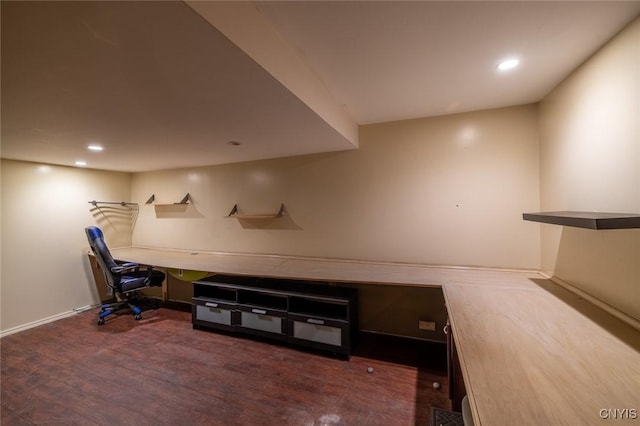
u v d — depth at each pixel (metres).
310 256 3.39
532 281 2.23
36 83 1.43
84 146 2.79
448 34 1.43
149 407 2.00
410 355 2.62
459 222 2.71
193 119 2.04
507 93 2.22
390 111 2.61
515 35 1.45
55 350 2.82
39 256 3.61
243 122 2.12
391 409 1.94
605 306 1.56
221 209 3.96
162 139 2.60
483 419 0.80
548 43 1.52
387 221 2.99
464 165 2.67
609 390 0.92
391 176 2.96
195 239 4.18
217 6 1.01
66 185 3.91
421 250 2.86
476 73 1.88
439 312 2.82
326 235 3.30
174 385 2.24
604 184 1.56
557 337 1.29
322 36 1.44
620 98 1.42
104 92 1.55
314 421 1.84
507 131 2.52
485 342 1.25
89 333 3.21
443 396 2.06
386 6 1.21
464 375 1.02
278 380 2.28
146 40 1.07
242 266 3.09
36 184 3.60
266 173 3.62
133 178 4.71
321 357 2.62
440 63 1.74
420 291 2.88
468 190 2.66
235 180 3.84
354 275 2.55
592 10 1.26
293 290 2.91
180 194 4.28
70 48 1.12
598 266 1.64
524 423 0.78
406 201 2.90
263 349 2.79
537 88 2.13
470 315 1.56
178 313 3.82
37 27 0.97
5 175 3.34
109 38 1.06
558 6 1.23
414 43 1.52
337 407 1.96
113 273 3.49
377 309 3.02
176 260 3.54
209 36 1.05
